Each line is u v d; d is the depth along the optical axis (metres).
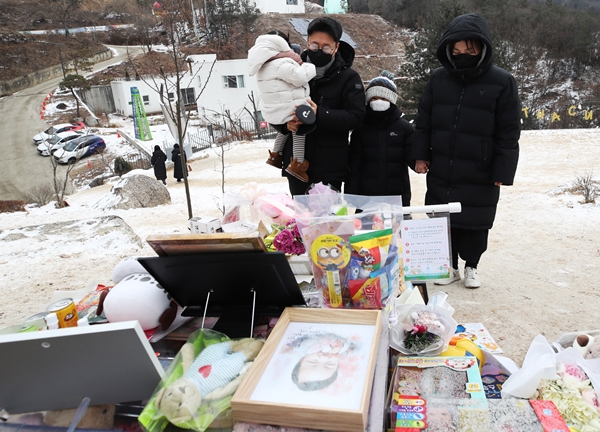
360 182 3.62
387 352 1.65
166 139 29.19
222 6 48.78
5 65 50.47
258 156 18.59
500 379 2.09
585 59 41.97
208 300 1.93
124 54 56.12
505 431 1.62
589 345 2.30
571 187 8.07
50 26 62.62
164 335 1.96
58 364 1.43
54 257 6.04
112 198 10.70
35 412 1.60
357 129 3.62
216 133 29.20
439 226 2.35
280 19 53.69
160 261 1.77
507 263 4.60
